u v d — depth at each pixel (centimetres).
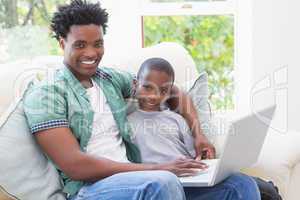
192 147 186
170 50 215
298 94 267
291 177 191
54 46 274
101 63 204
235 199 161
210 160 180
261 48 269
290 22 263
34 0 270
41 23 272
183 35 286
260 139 176
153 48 215
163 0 282
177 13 282
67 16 167
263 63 269
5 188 153
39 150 161
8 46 268
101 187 148
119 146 173
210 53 286
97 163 153
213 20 283
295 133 200
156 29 286
